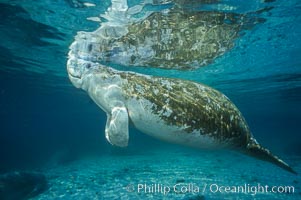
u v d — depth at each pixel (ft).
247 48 45.75
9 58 60.49
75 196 42.39
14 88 106.83
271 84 86.89
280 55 51.03
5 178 46.75
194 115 15.85
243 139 17.17
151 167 68.39
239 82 83.66
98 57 44.80
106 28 35.68
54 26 37.83
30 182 48.75
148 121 16.15
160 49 40.47
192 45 39.70
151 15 30.89
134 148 124.06
